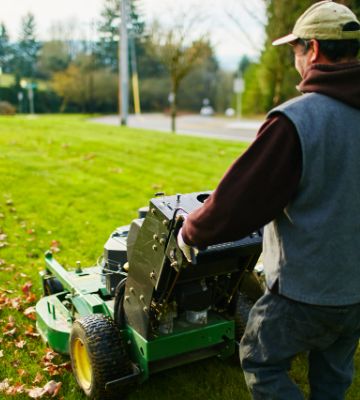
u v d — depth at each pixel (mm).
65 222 6910
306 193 1865
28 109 58000
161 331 2932
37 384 3299
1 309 4246
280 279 1977
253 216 1849
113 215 7281
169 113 56375
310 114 1838
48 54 65188
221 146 13430
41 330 3760
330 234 1881
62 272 3973
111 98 56688
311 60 2008
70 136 14852
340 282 1917
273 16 11641
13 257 5555
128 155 11797
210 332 3029
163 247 2498
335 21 1914
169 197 2648
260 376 2133
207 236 1930
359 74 1881
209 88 65188
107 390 2865
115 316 3094
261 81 31391
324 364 2273
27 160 10695
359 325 2074
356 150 1872
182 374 3430
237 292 3074
